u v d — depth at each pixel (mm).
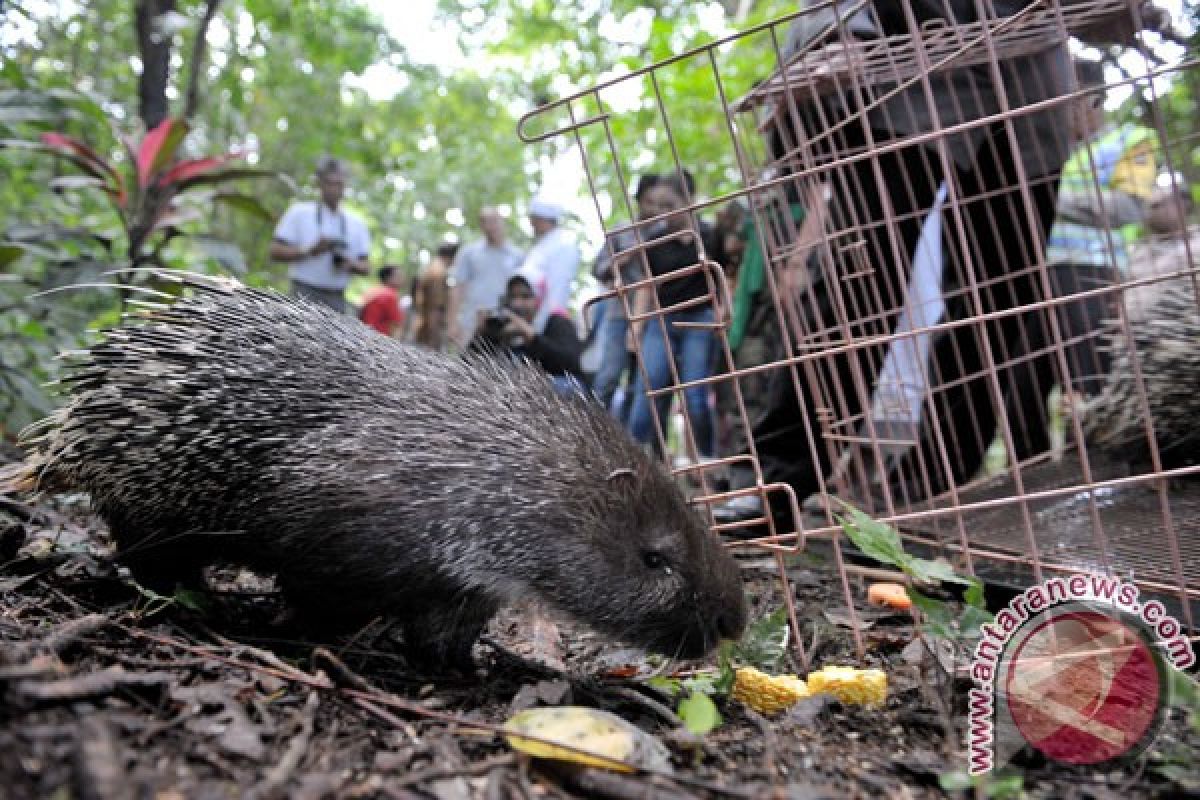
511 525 687
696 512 728
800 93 1047
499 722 621
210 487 727
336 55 3854
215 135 3861
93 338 1576
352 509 676
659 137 2637
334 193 2197
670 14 3309
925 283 1311
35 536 1010
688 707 564
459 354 804
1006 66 1140
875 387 1208
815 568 1151
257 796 451
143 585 814
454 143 5176
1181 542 953
